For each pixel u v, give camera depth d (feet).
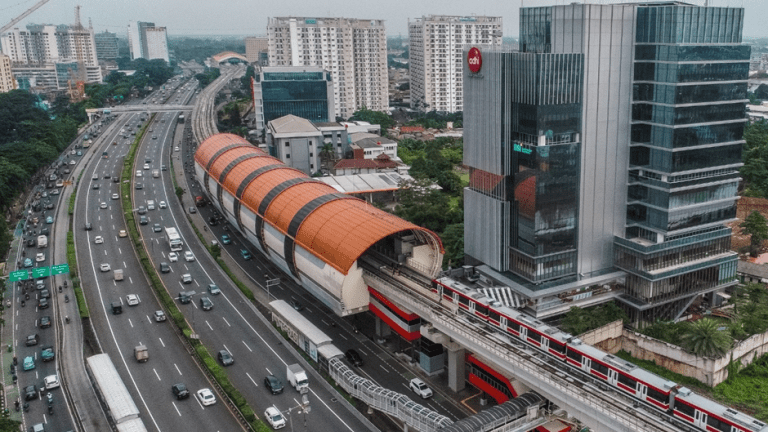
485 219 460.96
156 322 469.98
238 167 654.94
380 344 437.99
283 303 467.11
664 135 417.08
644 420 262.67
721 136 432.25
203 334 450.30
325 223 460.14
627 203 450.71
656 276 427.74
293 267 486.38
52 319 475.72
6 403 368.68
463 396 373.61
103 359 392.47
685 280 446.19
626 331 415.23
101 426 345.72
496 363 333.42
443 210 653.30
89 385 388.16
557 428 309.83
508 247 450.71
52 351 421.59
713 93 419.74
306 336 411.34
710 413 247.91
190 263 590.55
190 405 362.94
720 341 365.81
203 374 397.19
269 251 537.24
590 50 407.03
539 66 391.04
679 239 440.04
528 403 309.83
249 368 402.72
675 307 453.17
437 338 380.37
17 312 488.02
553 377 297.74
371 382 359.87
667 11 401.08
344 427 340.80
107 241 646.33
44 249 622.54
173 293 522.47
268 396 370.94
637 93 432.66
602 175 434.71
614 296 449.89
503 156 431.43
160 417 351.25
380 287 410.93
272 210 527.40
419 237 437.99
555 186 417.08
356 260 415.85
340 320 475.31
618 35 415.03
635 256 436.35
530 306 428.56
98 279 551.59
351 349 429.79
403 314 401.90
